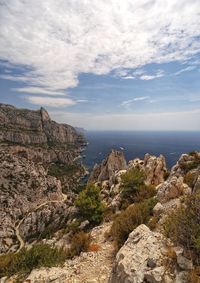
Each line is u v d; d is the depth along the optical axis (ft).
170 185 55.31
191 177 60.80
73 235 63.72
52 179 431.84
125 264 23.53
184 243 23.85
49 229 178.70
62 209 308.81
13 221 306.55
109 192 113.29
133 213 45.19
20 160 430.61
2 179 367.66
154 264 22.74
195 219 24.17
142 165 114.11
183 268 21.34
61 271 32.40
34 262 35.58
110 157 205.26
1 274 35.35
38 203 368.68
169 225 27.09
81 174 626.23
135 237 28.73
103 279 29.58
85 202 77.61
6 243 246.06
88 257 37.88
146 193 76.02
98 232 54.60
